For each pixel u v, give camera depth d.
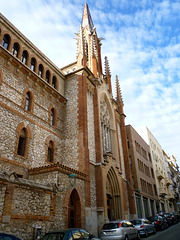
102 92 30.95
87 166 21.39
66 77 27.08
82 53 27.92
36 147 19.44
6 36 19.34
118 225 16.30
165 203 58.19
